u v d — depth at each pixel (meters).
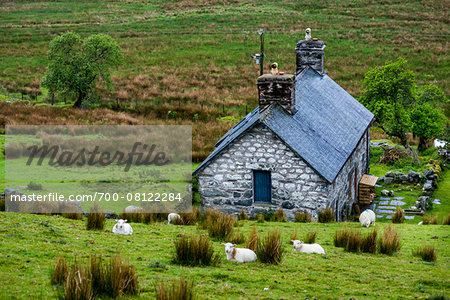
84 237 16.73
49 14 113.31
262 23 101.94
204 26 101.38
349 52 84.25
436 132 44.62
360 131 34.28
